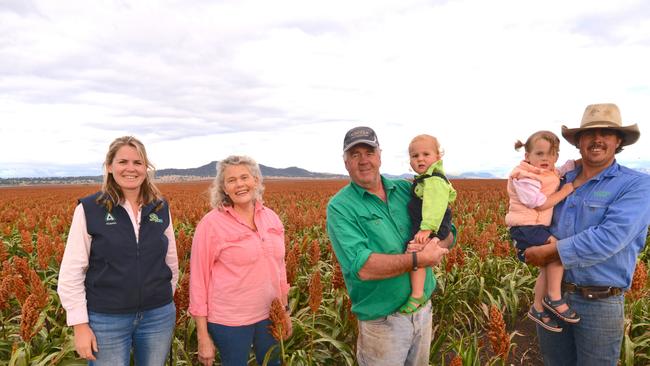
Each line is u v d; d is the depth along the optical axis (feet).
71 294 9.61
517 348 17.57
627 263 10.09
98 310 9.87
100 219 9.82
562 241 10.03
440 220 10.00
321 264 23.21
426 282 10.91
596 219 10.11
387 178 11.26
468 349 12.03
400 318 10.41
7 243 30.48
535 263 10.80
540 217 11.03
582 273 10.22
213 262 11.33
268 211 12.41
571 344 11.71
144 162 10.29
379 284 10.22
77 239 9.75
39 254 22.16
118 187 10.23
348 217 10.19
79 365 12.91
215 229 11.16
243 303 11.28
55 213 59.62
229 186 11.10
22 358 12.60
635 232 9.50
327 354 15.23
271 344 12.17
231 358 11.56
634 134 9.86
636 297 15.60
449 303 18.90
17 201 97.14
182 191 155.84
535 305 11.66
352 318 15.52
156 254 10.52
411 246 9.68
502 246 21.91
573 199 10.68
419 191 10.77
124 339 10.25
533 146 11.62
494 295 20.13
